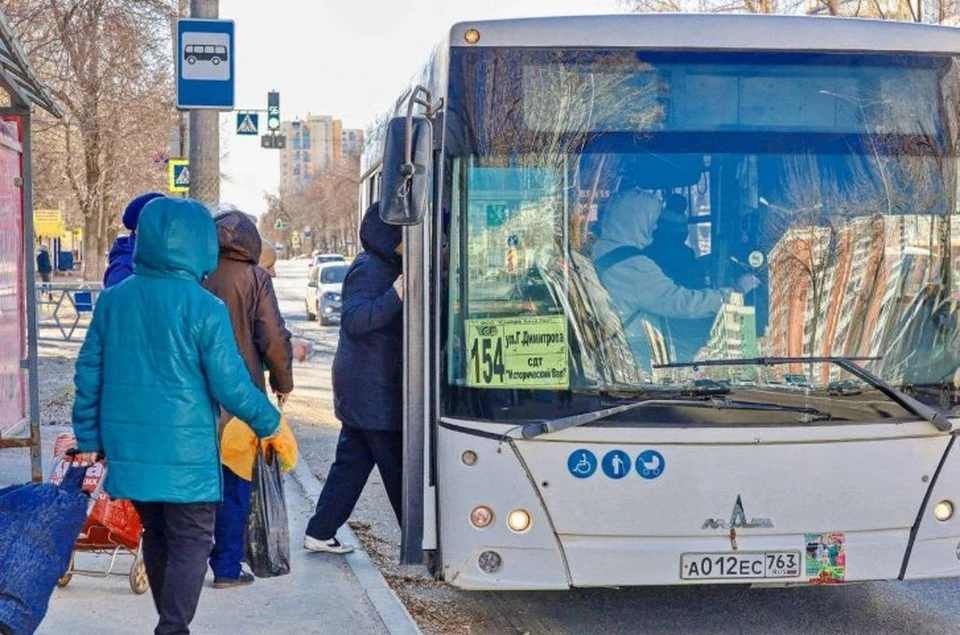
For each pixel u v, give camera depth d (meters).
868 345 6.05
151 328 5.11
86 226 37.88
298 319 36.00
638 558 5.84
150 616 6.27
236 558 6.82
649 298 5.96
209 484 5.17
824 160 6.10
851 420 5.93
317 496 9.50
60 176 38.59
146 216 5.20
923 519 5.98
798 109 6.11
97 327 5.23
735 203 6.04
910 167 6.15
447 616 6.99
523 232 5.97
